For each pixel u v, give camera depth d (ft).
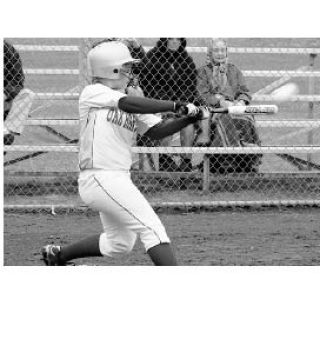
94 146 33.47
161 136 35.04
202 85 56.18
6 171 56.54
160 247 33.17
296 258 43.45
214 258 43.24
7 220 52.01
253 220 52.47
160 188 57.77
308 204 55.83
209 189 57.72
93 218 53.06
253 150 55.47
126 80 34.88
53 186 58.59
